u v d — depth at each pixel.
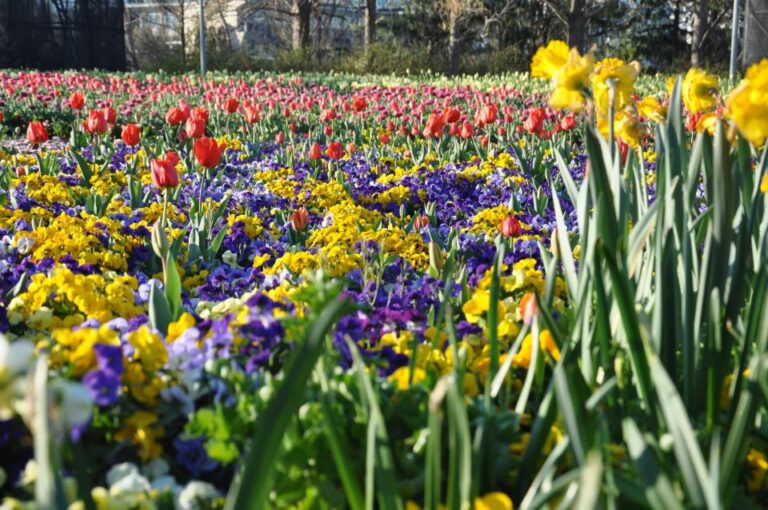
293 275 3.95
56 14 34.56
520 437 2.14
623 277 2.09
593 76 2.55
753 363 1.89
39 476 1.29
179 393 2.13
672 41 52.06
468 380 2.36
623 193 2.52
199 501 1.90
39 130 7.98
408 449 2.01
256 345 2.44
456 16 42.19
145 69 43.22
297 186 7.74
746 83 1.91
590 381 2.32
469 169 9.16
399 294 3.90
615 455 1.95
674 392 1.71
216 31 52.22
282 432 1.51
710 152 2.60
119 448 2.01
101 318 3.15
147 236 5.20
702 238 2.70
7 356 1.49
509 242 4.71
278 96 17.91
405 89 20.30
